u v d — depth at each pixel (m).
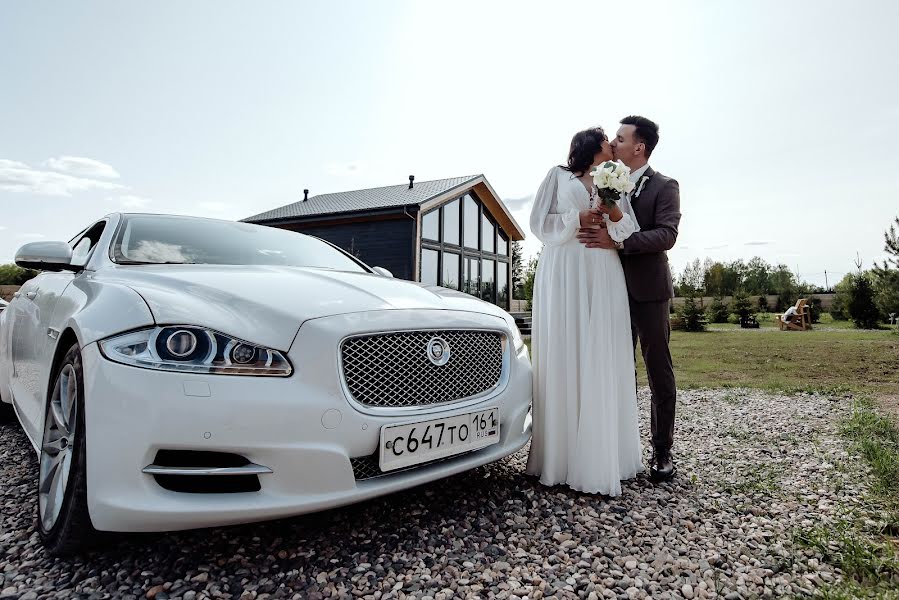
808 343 11.55
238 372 1.48
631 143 2.63
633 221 2.46
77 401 1.57
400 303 1.91
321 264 2.82
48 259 2.23
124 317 1.56
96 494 1.41
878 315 18.62
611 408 2.32
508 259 17.81
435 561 1.67
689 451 3.10
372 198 14.36
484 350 2.12
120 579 1.51
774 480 2.51
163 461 1.44
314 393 1.55
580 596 1.49
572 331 2.38
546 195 2.49
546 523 2.00
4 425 3.39
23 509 2.02
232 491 1.50
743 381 6.29
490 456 2.04
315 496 1.53
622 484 2.49
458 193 13.95
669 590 1.52
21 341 2.67
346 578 1.55
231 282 1.81
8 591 1.43
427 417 1.80
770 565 1.66
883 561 1.62
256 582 1.51
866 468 2.65
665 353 2.56
